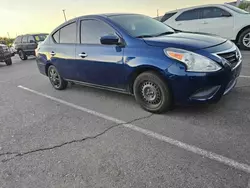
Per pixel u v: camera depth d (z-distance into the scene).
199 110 3.43
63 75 5.01
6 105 4.65
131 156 2.49
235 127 2.86
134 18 4.16
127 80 3.61
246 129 2.79
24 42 14.20
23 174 2.36
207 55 2.92
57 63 4.98
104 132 3.09
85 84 4.59
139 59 3.31
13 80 7.27
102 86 4.18
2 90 5.98
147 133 2.95
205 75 2.88
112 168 2.32
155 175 2.16
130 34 3.55
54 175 2.30
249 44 7.69
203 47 3.04
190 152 2.45
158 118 3.34
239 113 3.22
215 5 8.09
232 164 2.19
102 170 2.30
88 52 4.09
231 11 7.81
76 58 4.38
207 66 2.88
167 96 3.24
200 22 8.38
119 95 4.55
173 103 3.30
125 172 2.24
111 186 2.07
